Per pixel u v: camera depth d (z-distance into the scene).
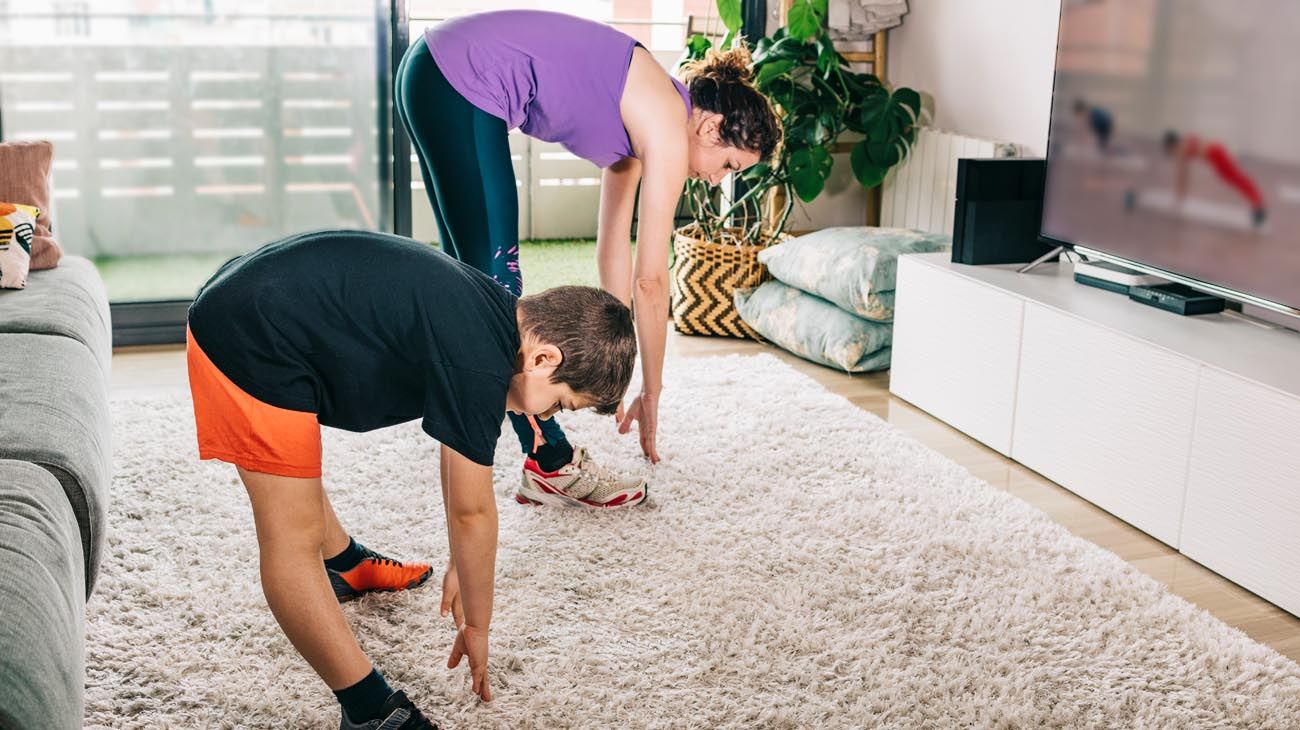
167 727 1.79
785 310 3.86
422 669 1.96
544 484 2.57
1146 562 2.46
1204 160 2.62
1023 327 2.90
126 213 3.88
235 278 1.54
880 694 1.91
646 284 2.50
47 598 1.38
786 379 3.51
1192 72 2.63
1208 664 2.03
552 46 2.38
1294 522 2.20
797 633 2.09
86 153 3.81
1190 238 2.68
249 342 1.51
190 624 2.09
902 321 3.42
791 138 3.98
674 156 2.37
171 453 2.84
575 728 1.81
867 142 3.98
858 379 3.66
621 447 2.93
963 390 3.17
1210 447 2.38
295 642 1.62
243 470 1.57
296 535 1.59
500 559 2.35
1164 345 2.50
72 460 1.84
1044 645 2.08
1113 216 2.92
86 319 2.71
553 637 2.07
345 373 1.54
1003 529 2.52
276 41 3.86
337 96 3.95
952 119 4.06
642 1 5.14
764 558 2.37
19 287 2.81
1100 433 2.69
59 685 1.27
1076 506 2.74
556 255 5.06
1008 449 3.02
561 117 2.40
